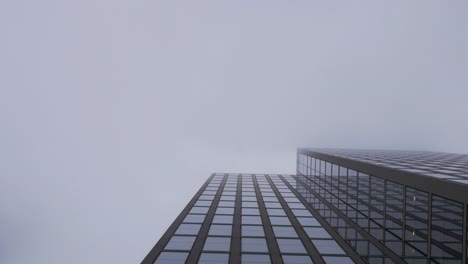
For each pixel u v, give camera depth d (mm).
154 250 20250
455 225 15844
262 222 27188
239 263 18609
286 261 19172
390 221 22266
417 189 19094
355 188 29156
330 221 28375
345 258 19969
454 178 17750
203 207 31922
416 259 19016
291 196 39938
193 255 19531
